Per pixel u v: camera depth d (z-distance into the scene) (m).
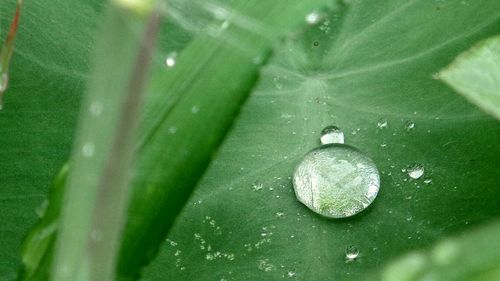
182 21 0.11
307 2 0.08
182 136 0.08
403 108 0.11
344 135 0.11
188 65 0.09
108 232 0.06
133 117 0.06
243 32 0.09
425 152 0.11
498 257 0.06
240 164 0.11
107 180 0.06
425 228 0.11
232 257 0.11
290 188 0.11
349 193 0.11
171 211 0.08
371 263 0.11
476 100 0.08
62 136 0.11
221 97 0.08
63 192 0.08
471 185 0.11
